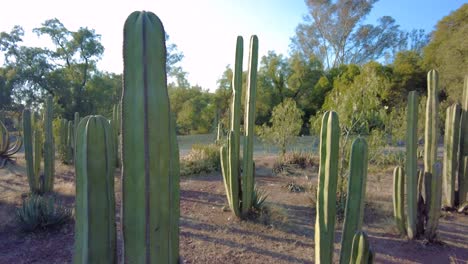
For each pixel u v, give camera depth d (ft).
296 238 14.43
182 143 59.47
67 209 16.22
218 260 12.18
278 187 23.93
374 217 17.16
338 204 17.37
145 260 5.02
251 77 15.93
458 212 18.03
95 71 88.28
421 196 14.29
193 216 17.13
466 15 59.11
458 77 49.19
